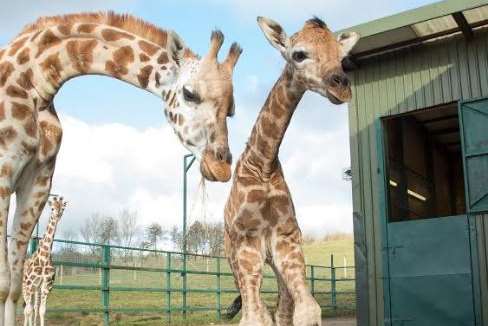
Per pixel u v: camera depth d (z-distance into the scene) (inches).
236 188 168.4
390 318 295.9
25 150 128.6
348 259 1396.4
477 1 255.0
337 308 632.4
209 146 118.7
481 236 277.6
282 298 173.0
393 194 321.7
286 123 163.8
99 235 1515.7
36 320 443.8
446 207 441.1
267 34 164.2
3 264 119.3
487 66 288.5
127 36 135.9
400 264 297.4
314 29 154.6
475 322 272.8
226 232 181.6
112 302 611.2
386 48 313.4
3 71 132.3
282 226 163.8
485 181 280.2
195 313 558.9
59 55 136.1
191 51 129.5
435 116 373.7
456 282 280.8
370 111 320.5
